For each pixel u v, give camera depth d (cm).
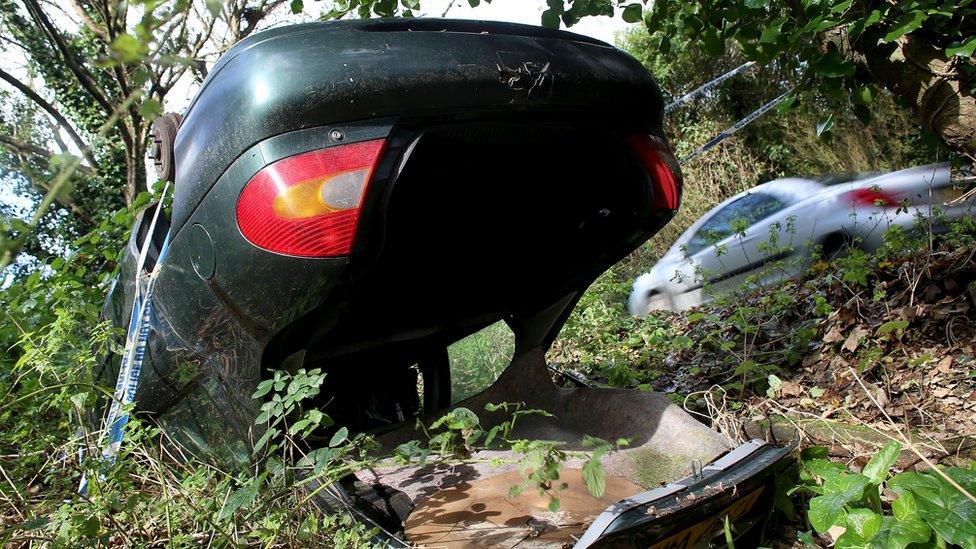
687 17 378
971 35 331
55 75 1437
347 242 217
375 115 219
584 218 302
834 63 333
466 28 245
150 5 82
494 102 231
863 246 688
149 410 298
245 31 1045
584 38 267
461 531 230
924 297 450
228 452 264
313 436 272
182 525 249
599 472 175
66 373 321
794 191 791
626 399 292
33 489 307
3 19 1418
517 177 285
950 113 341
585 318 614
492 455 284
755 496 233
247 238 227
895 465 292
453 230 294
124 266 352
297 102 216
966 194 442
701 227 851
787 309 525
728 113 1672
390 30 235
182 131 254
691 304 791
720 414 300
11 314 387
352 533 213
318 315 237
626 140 266
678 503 202
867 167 1274
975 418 334
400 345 343
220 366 259
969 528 185
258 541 238
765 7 355
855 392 380
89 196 1335
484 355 371
